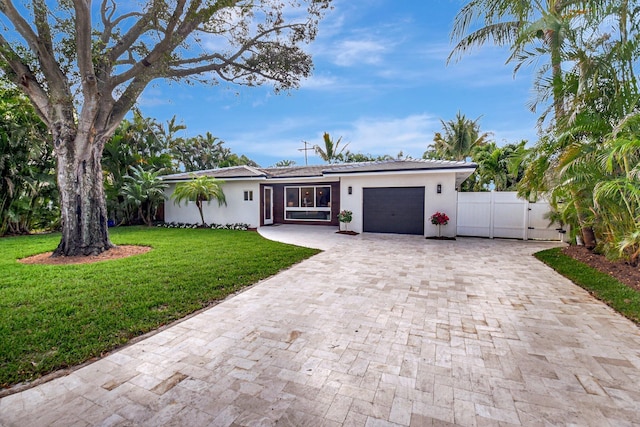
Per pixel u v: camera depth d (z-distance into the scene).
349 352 3.20
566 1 7.55
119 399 2.46
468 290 5.26
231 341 3.43
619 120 6.01
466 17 9.15
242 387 2.62
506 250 9.04
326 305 4.53
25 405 2.39
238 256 7.88
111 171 16.08
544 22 7.20
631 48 6.01
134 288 5.22
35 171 12.80
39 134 12.41
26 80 7.32
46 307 4.34
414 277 6.07
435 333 3.64
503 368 2.90
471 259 7.77
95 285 5.38
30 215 13.22
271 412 2.31
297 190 16.73
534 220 11.04
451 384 2.66
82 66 7.10
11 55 6.89
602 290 5.12
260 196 15.46
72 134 7.96
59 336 3.47
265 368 2.90
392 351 3.22
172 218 17.08
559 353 3.18
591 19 6.54
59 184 8.06
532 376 2.77
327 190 16.06
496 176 17.58
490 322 3.95
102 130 8.32
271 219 17.02
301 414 2.29
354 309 4.38
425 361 3.03
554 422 2.21
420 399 2.46
